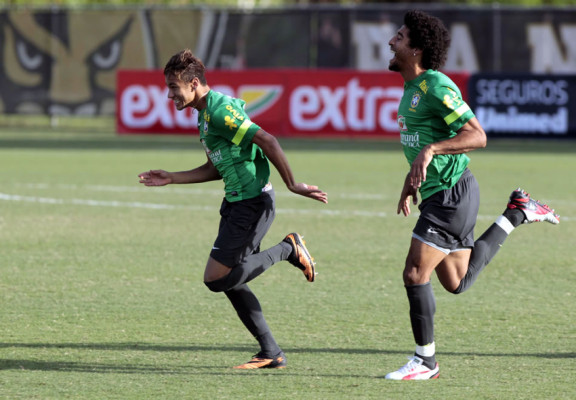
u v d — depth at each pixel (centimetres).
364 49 9512
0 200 4847
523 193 2172
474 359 2108
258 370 2019
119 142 8769
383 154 7706
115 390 1864
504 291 2858
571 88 8638
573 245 3675
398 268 3216
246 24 9656
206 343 2248
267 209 2030
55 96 9906
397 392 1853
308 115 9025
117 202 4822
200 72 1983
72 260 3300
